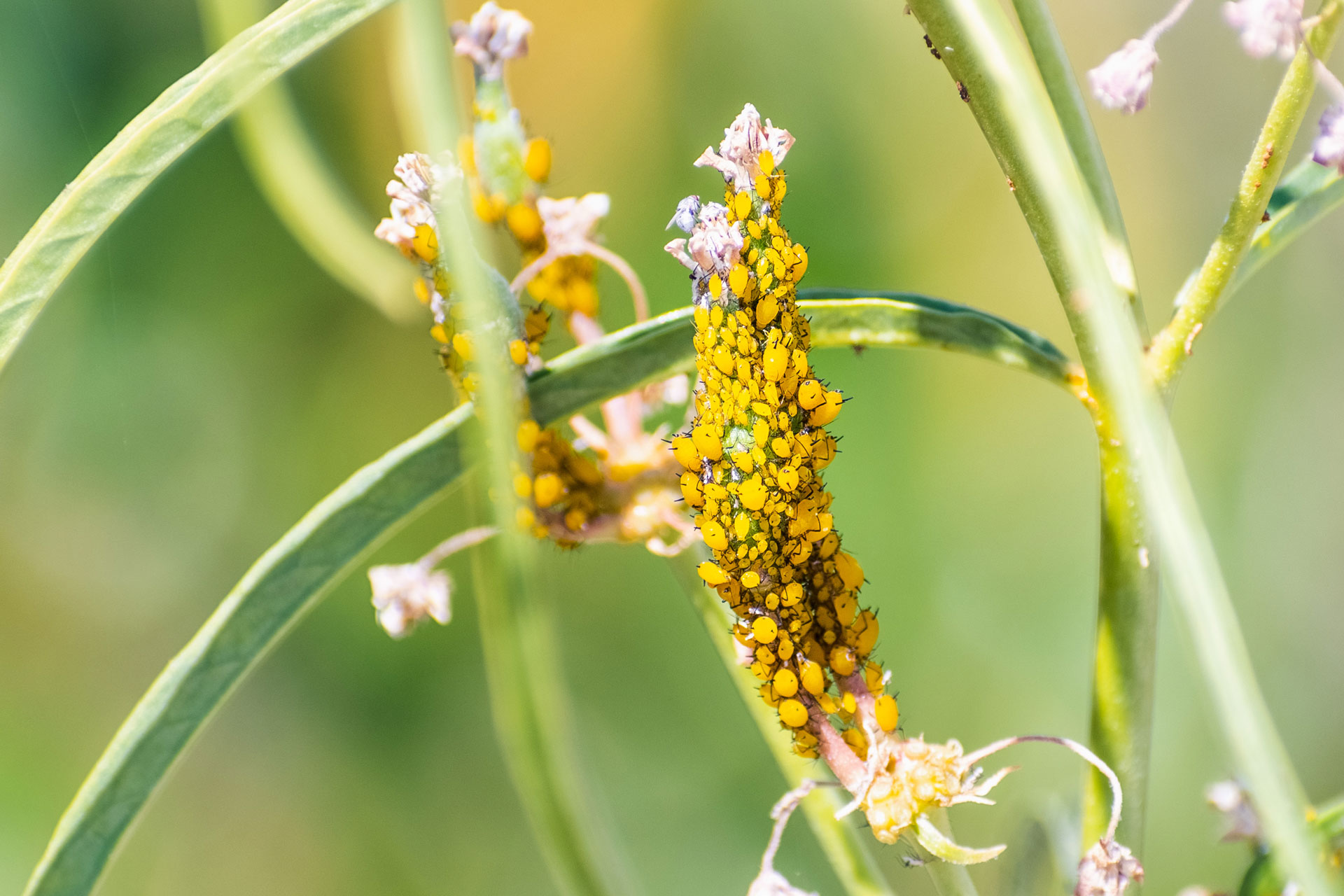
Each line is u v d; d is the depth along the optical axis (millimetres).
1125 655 258
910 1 248
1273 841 229
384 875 556
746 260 247
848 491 585
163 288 568
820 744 252
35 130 514
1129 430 235
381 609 260
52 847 256
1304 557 580
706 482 249
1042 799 297
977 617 584
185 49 523
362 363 590
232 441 586
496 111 265
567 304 267
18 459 558
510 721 279
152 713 258
